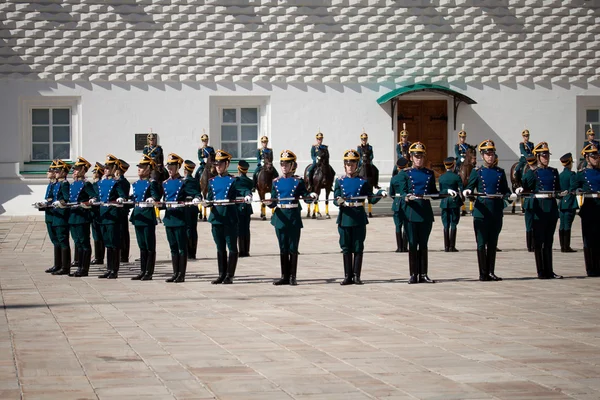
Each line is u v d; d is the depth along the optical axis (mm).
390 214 36438
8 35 37094
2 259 24188
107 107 37625
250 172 38469
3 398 9508
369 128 38906
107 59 37594
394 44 39062
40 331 13281
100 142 37688
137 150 37812
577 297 16234
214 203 18828
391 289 17547
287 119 38531
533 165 23156
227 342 12352
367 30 38844
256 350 11820
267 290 17719
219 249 19000
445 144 39750
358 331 13047
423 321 13820
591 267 19344
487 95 39719
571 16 40000
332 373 10547
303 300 16219
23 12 37156
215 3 38031
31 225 33344
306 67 38562
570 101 40219
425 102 39625
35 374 10578
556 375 10367
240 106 38625
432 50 39281
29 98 37281
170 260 24031
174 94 37938
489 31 39531
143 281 19578
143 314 14812
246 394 9672
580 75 40219
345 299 16250
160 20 37781
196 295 17109
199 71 38031
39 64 37250
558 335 12641
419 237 18375
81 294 17391
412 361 11109
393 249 26047
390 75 39062
